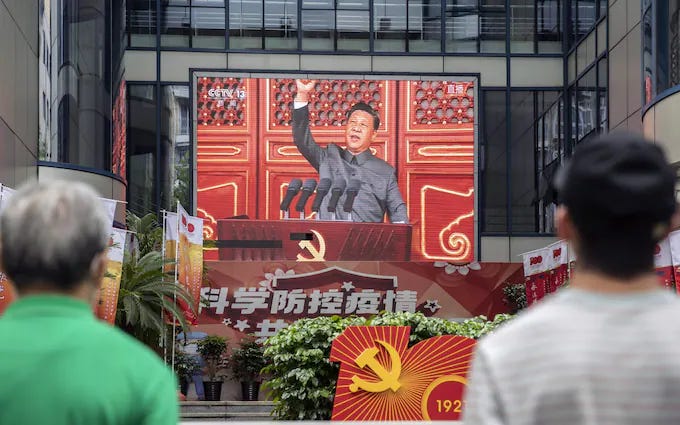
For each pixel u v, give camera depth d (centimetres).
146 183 2764
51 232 184
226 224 2766
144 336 1728
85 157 2028
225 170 2781
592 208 171
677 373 161
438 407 1032
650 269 174
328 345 1188
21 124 1742
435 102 2836
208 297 2394
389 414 1030
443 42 2853
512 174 2823
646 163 172
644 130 1708
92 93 2059
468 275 2488
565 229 183
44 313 184
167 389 183
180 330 1891
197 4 2838
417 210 2791
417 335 1203
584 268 176
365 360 1037
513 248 2788
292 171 2795
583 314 169
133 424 178
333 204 2786
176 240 1585
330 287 2442
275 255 2756
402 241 2780
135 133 2773
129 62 2792
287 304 2419
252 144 2798
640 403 160
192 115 2794
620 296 171
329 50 2848
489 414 165
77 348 179
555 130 2844
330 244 2766
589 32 2661
